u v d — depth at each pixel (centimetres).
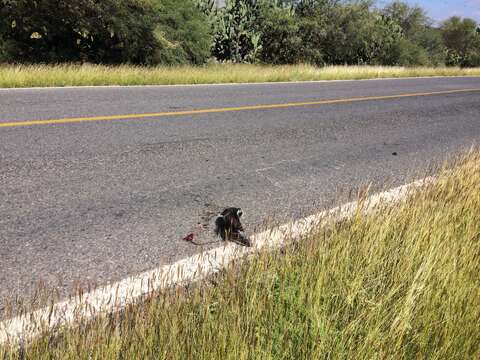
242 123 674
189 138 554
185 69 1483
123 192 361
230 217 297
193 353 161
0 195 334
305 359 164
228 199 364
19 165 402
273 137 601
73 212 316
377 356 167
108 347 159
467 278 224
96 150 468
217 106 811
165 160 455
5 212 307
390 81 1880
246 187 396
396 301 201
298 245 254
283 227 308
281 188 402
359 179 446
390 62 3603
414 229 266
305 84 1440
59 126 557
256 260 226
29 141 479
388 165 508
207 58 2008
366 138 648
